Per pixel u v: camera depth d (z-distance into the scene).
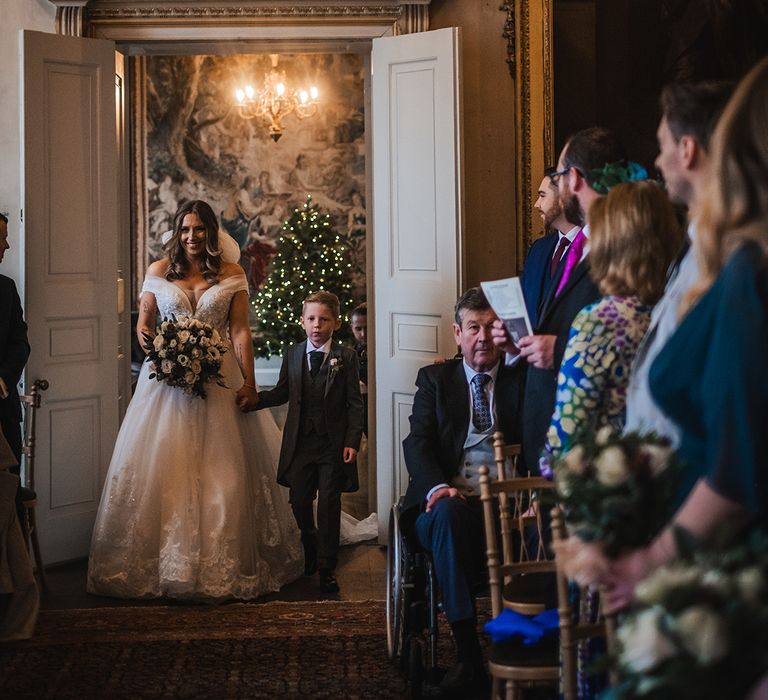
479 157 6.45
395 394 6.32
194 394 5.35
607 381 2.67
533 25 6.23
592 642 2.57
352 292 14.02
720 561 1.48
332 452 5.51
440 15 6.41
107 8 6.34
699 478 1.91
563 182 3.41
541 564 2.98
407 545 4.07
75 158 6.07
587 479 1.89
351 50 6.63
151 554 5.29
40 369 5.91
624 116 6.22
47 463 5.97
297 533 5.80
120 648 4.55
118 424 6.32
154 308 5.71
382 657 4.43
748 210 1.74
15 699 3.98
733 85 2.16
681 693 1.43
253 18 6.35
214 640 4.66
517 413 4.16
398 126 6.25
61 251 6.02
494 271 6.47
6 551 4.69
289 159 14.22
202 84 14.05
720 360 1.66
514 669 2.72
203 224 5.64
